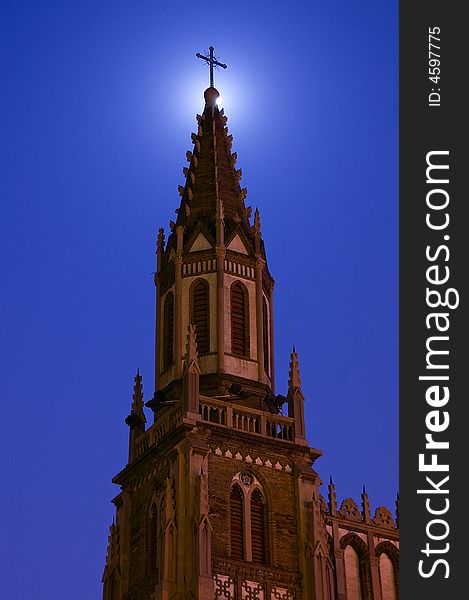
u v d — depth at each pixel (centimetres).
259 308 7019
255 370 6831
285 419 6625
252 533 6206
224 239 7138
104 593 6438
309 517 6328
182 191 7581
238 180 7619
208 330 6850
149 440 6631
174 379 6781
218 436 6319
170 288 7131
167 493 6072
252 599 6003
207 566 5831
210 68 8281
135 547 6431
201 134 7844
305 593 6144
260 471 6375
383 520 6738
